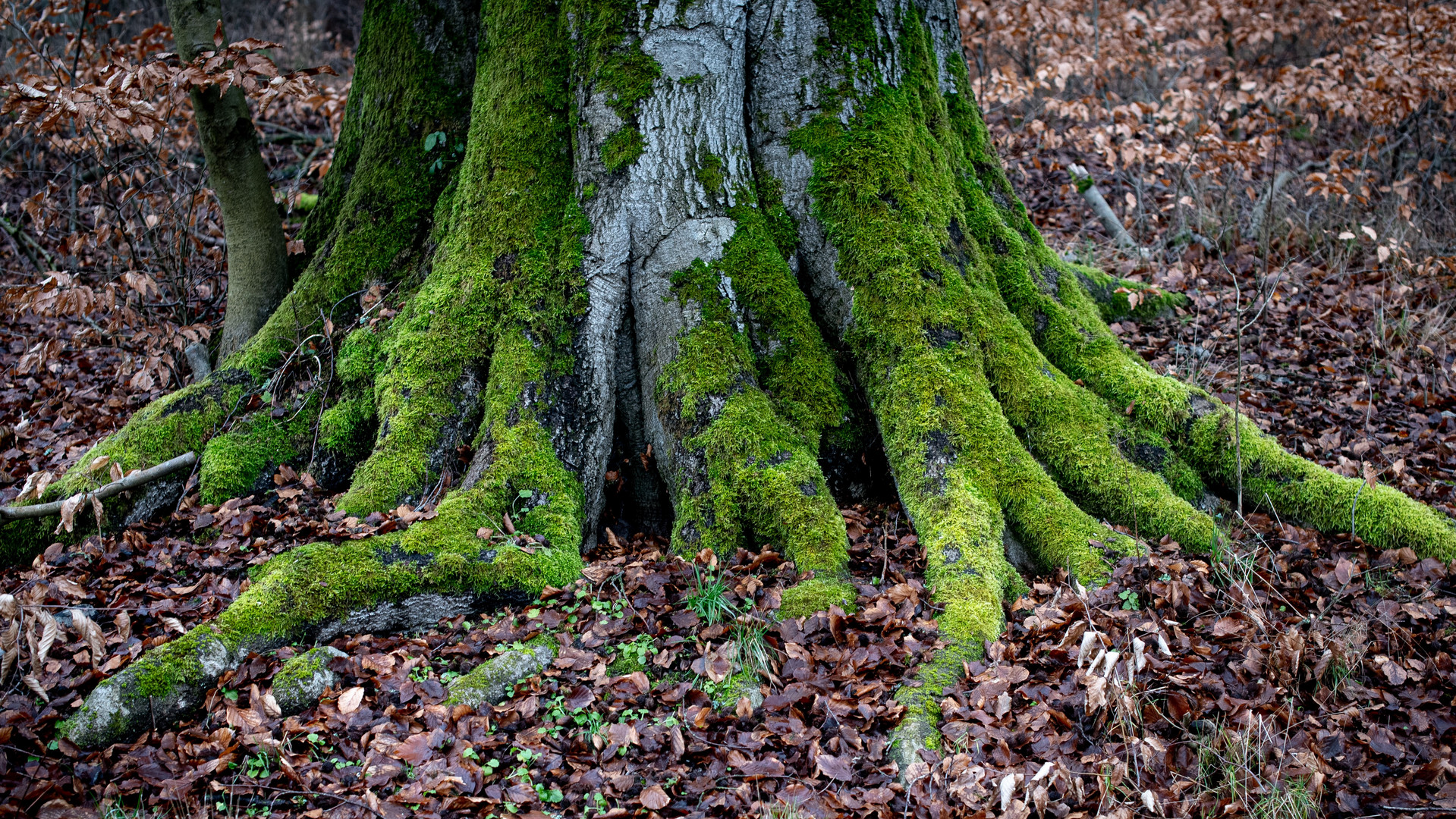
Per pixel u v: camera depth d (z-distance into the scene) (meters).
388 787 2.98
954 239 4.80
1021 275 5.11
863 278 4.52
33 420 6.20
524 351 4.44
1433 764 2.98
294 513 4.41
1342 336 6.46
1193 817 2.85
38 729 3.06
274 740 3.08
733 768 3.04
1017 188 9.05
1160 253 7.56
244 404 4.88
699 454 4.22
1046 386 4.48
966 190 5.25
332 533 3.99
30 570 4.15
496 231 4.64
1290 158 9.89
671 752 3.11
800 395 4.47
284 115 11.52
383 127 5.46
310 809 2.89
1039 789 2.77
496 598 3.86
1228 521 4.37
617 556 4.38
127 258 6.59
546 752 3.14
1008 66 10.66
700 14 4.58
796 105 4.75
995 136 9.59
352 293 5.24
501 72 4.90
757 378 4.48
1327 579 3.89
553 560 3.96
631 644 3.60
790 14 4.75
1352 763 3.07
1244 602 3.56
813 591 3.69
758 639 3.50
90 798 2.86
